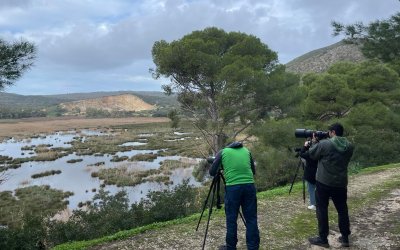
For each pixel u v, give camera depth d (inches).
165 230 303.4
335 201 244.2
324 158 238.4
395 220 302.2
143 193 1314.0
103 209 508.1
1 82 348.5
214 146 1154.7
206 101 1159.0
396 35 343.9
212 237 279.7
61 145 3233.3
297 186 470.6
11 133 4554.6
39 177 1743.4
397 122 1048.8
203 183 1283.2
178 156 2306.8
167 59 1101.1
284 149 965.8
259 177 878.4
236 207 214.4
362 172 588.1
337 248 245.8
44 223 469.7
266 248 252.5
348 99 1101.7
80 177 1720.0
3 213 1099.9
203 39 1223.5
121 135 4015.8
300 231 285.9
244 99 1142.3
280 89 1155.3
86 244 281.1
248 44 1187.9
